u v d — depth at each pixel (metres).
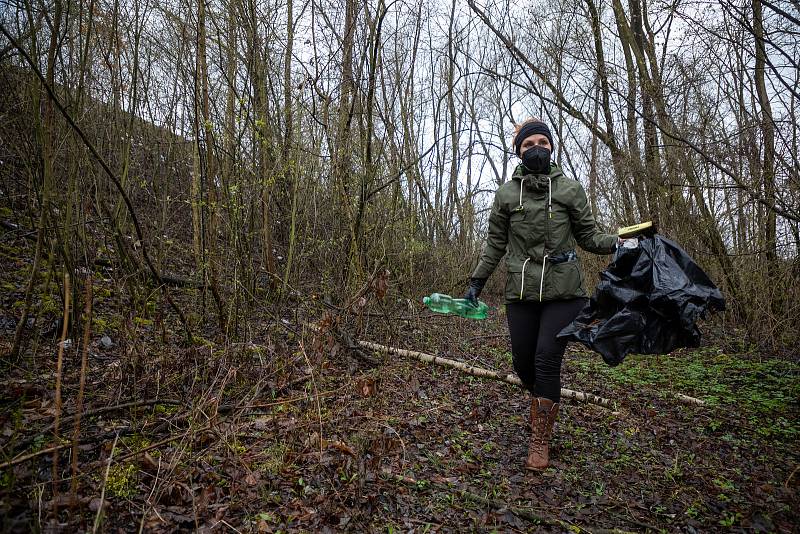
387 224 5.77
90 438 2.61
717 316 7.82
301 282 5.21
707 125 7.11
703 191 7.42
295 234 5.41
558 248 3.10
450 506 2.48
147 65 5.30
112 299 4.25
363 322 5.28
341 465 2.64
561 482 2.83
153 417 2.94
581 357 6.23
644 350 2.94
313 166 5.32
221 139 4.50
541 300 3.10
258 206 4.95
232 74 4.60
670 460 3.17
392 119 6.48
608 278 3.02
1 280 4.09
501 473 2.90
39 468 2.32
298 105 5.02
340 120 5.39
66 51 3.69
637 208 8.25
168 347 3.62
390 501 2.46
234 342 3.85
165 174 5.52
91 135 4.07
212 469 2.51
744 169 6.35
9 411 2.74
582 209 3.12
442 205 10.20
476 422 3.61
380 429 3.12
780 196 5.88
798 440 3.61
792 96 5.59
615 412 4.04
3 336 3.46
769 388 4.92
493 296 12.74
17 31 3.20
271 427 3.05
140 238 3.47
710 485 2.84
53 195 3.32
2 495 2.01
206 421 2.81
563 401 4.24
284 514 2.26
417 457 2.95
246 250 4.51
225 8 4.53
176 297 4.79
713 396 4.62
